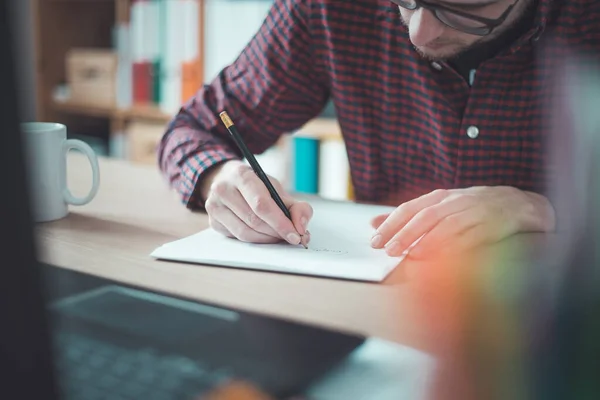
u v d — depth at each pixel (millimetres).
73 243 829
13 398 339
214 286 688
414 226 797
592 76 514
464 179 1092
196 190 991
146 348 498
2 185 323
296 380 468
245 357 495
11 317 333
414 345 549
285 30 1131
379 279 709
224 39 2166
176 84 2326
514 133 1054
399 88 1112
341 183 2037
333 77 1151
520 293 653
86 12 2803
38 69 2688
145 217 965
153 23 2336
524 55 1010
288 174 2127
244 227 829
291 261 756
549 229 877
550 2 974
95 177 959
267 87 1157
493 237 826
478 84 1030
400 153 1159
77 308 578
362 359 505
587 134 494
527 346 490
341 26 1109
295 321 574
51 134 915
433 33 831
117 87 2494
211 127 1164
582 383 416
